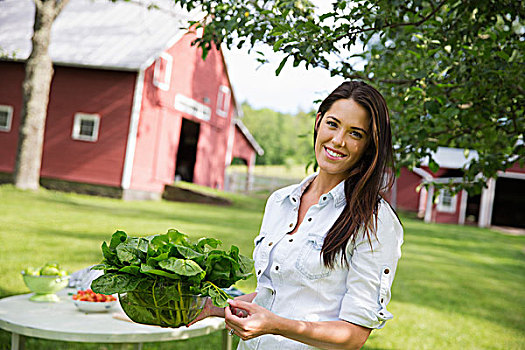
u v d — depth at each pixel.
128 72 16.34
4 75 17.48
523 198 27.39
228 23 2.79
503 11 2.74
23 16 19.28
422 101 3.05
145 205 15.66
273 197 1.99
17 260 7.30
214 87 20.16
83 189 16.45
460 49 2.95
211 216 14.80
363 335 1.63
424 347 5.32
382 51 3.31
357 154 1.76
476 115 3.19
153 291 1.62
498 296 8.65
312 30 2.41
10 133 17.28
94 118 16.53
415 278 9.27
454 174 22.47
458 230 19.39
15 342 3.03
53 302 3.39
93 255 8.15
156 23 17.78
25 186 15.34
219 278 1.69
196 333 2.93
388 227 1.70
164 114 17.47
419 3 2.60
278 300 1.76
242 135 23.03
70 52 16.88
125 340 2.78
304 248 1.75
